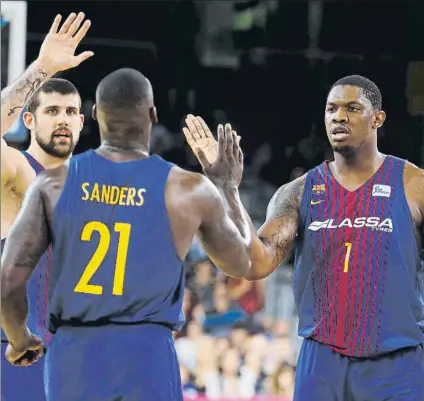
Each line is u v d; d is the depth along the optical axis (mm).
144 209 9844
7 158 12703
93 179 9914
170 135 29594
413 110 29812
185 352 22359
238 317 24953
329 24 30062
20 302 10039
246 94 30062
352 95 11945
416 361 11758
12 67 18734
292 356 23594
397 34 30000
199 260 25688
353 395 11742
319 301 11953
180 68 29828
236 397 21125
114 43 29359
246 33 29922
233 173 11328
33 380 12570
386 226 11836
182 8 29625
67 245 9859
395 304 11719
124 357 9703
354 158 12039
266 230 12117
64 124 13008
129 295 9758
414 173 12078
